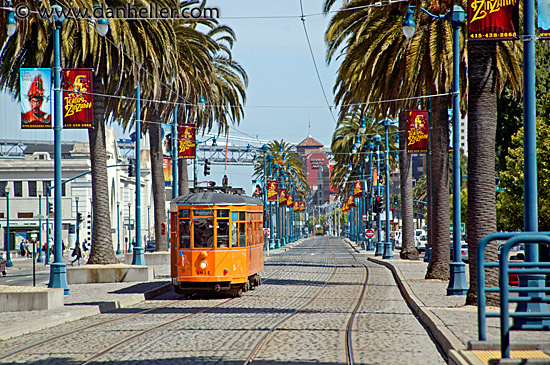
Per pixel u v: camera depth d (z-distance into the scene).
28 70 96.38
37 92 96.38
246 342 53.25
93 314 78.94
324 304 85.69
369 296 96.88
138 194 147.50
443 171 118.88
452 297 84.94
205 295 103.25
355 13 125.25
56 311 76.44
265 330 60.47
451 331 51.81
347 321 66.69
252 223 106.69
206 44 165.12
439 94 115.75
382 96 133.75
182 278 97.00
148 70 135.12
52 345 54.72
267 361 44.91
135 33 125.94
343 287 114.25
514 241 39.47
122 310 83.56
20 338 60.38
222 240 97.12
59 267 97.38
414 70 113.38
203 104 176.75
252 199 111.00
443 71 115.56
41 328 66.56
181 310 81.44
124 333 60.41
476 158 72.75
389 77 123.44
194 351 49.22
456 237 89.62
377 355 46.84
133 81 142.25
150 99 165.62
